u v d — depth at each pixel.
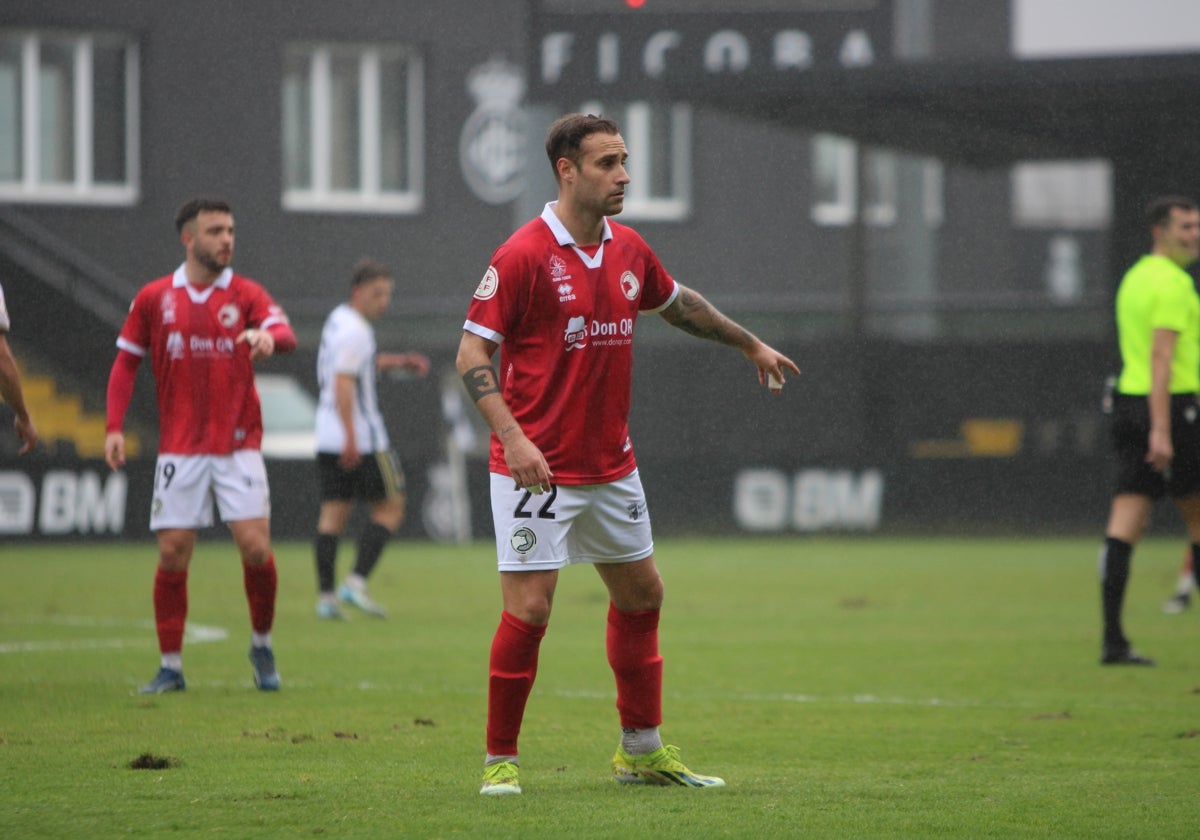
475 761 19.77
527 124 88.50
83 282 94.19
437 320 103.50
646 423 99.00
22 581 52.16
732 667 30.88
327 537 41.03
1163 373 29.53
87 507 72.62
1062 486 80.56
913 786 18.22
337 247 104.88
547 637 36.53
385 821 15.86
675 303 18.81
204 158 101.62
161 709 24.44
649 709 18.28
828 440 97.19
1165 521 78.75
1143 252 90.56
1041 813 16.53
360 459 40.84
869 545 74.62
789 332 104.75
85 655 32.00
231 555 67.19
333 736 21.81
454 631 37.66
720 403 98.62
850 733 22.59
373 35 104.88
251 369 26.64
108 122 100.50
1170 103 77.88
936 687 27.86
